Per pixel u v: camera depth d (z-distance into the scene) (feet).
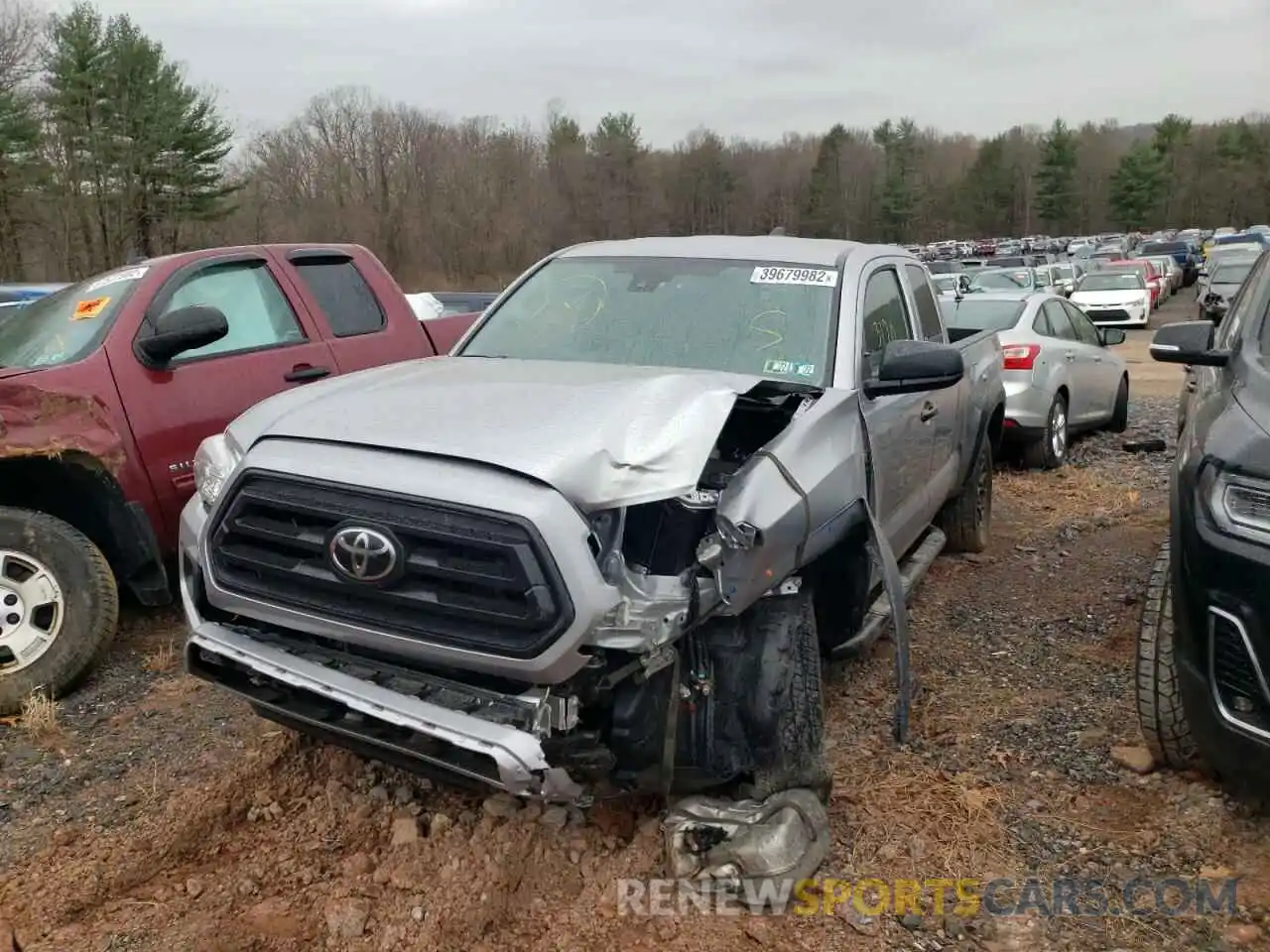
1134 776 12.26
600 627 8.82
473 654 8.91
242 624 10.73
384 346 20.58
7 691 14.25
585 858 10.64
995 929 9.68
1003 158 356.79
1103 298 90.84
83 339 16.65
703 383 11.03
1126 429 38.40
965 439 19.42
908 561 16.58
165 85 144.66
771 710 10.50
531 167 212.43
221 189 156.04
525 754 8.73
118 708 14.47
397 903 9.95
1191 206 347.97
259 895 10.23
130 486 15.93
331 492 9.46
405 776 12.15
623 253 15.69
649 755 9.91
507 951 9.42
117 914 9.97
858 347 13.42
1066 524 24.17
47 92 136.67
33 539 14.44
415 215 195.62
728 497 9.80
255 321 18.74
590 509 9.04
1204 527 10.48
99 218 142.10
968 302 32.40
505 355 14.39
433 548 9.00
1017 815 11.50
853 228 303.48
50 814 11.71
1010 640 16.72
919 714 13.91
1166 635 11.93
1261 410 10.98
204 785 12.11
